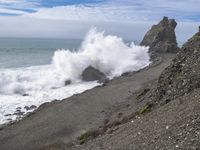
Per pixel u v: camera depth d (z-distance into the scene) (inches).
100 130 920.9
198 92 662.5
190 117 526.6
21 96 1838.1
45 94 1897.1
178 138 482.9
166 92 845.8
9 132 1170.0
